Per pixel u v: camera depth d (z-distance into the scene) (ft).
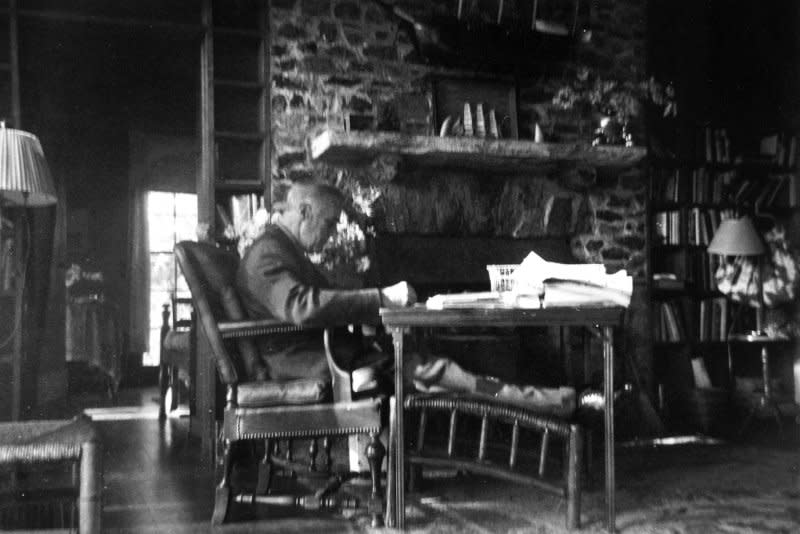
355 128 17.44
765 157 22.66
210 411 15.71
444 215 18.56
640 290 20.51
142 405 25.62
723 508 11.15
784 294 21.43
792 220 22.82
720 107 22.68
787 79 23.06
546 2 20.07
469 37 18.45
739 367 22.35
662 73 21.99
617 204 20.56
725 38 22.66
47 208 15.42
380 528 10.00
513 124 19.33
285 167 17.54
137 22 16.81
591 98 20.59
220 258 10.98
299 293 10.19
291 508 11.18
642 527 10.07
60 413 16.51
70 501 9.21
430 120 18.65
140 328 34.60
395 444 9.94
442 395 10.23
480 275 18.76
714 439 17.53
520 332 18.86
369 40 18.40
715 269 22.04
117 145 34.63
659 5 22.02
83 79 31.60
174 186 35.91
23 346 14.90
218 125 18.03
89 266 34.17
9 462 8.20
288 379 10.58
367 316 10.37
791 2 23.13
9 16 15.78
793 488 12.53
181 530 10.07
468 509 11.09
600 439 17.19
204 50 17.30
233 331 10.12
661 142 21.79
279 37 17.71
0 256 14.46
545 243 19.62
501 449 15.88
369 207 17.78
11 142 11.98
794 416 19.94
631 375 19.88
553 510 11.03
